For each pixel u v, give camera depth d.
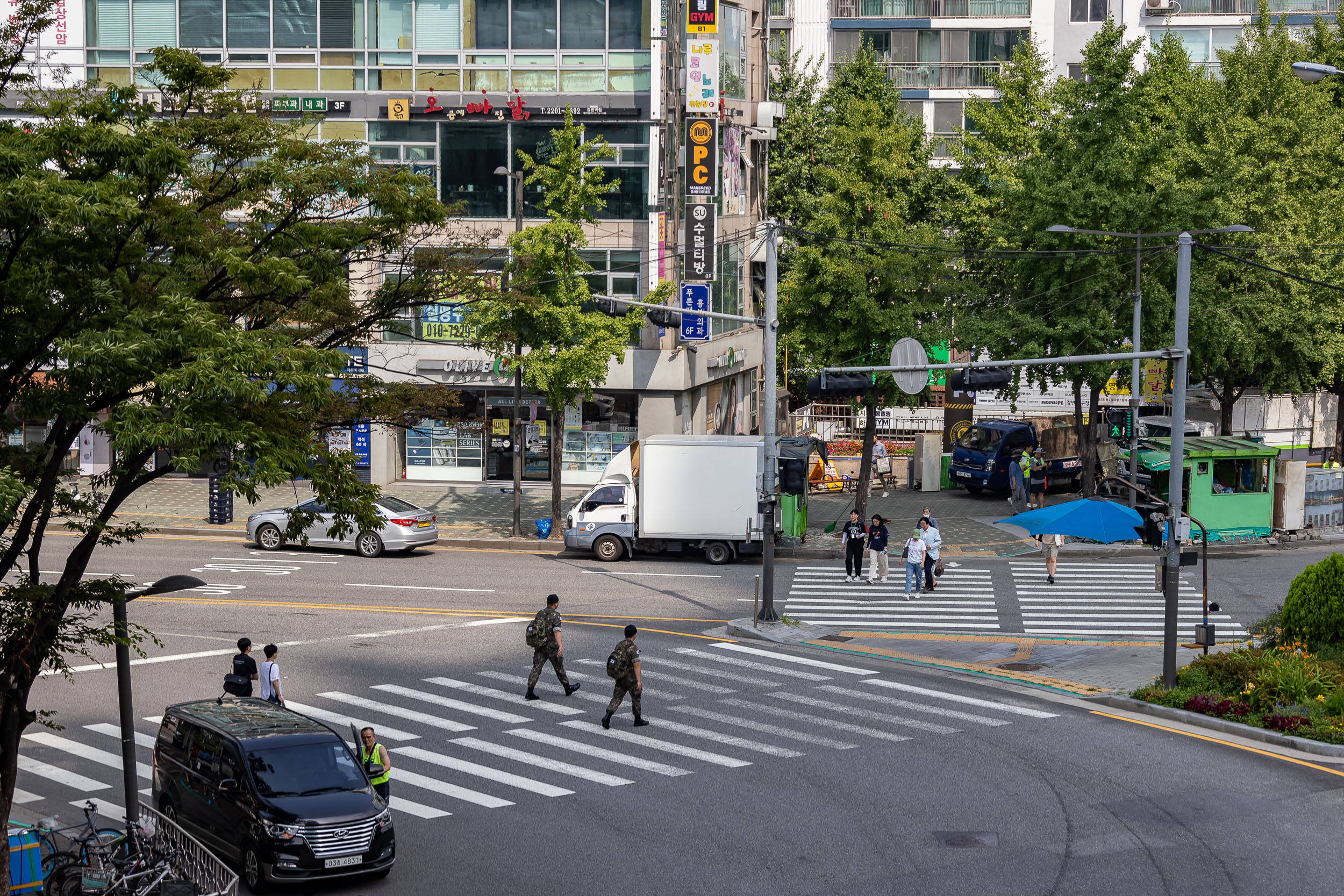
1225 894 13.73
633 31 43.06
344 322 17.80
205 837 15.76
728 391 53.12
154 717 21.14
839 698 22.16
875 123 38.94
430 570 33.69
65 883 13.92
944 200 52.56
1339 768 18.38
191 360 12.83
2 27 16.09
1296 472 39.97
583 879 14.34
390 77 43.50
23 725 14.18
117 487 14.39
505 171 35.94
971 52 70.31
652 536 35.03
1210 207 37.75
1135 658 25.25
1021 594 31.45
